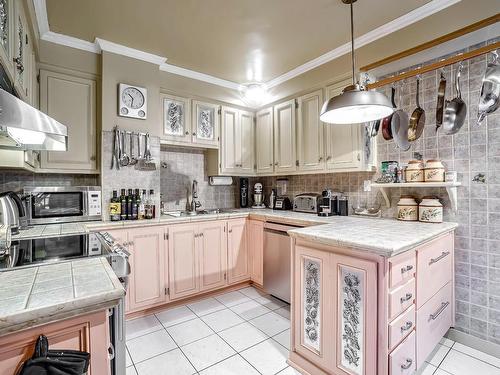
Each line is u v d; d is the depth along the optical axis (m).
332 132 2.52
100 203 2.29
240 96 3.24
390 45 2.10
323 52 2.42
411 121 2.07
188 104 2.86
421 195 2.14
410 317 1.45
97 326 0.81
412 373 1.50
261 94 3.21
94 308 0.79
